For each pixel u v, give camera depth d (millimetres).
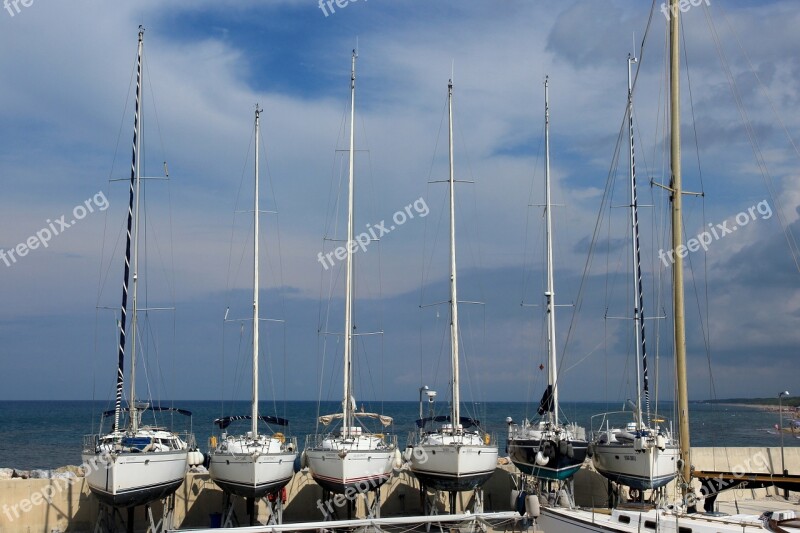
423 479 29344
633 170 36656
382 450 28250
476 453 28609
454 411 31609
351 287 33656
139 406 28609
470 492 32812
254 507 28047
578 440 30797
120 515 26859
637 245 36344
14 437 75625
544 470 30078
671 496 31672
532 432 32281
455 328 32906
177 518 29125
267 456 26875
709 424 91250
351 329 32906
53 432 83438
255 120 33406
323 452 27828
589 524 20094
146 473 24906
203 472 31156
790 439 67062
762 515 18797
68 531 27500
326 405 166875
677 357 20844
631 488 31047
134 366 28672
